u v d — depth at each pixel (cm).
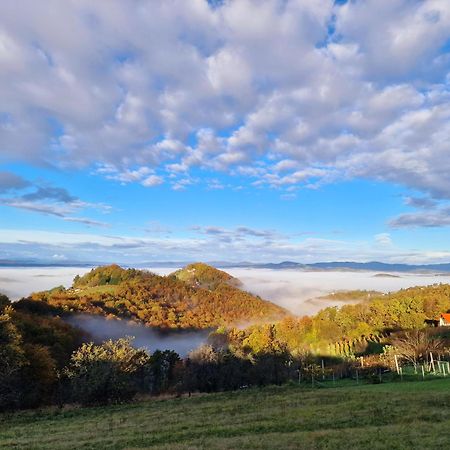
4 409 4722
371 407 2944
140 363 6225
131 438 2402
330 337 13538
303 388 5778
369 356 9925
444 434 1916
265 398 4359
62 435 2720
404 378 6059
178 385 7619
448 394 3356
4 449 2283
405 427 2141
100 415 3931
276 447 1861
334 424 2423
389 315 15900
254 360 7700
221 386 7369
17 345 5047
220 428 2531
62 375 5709
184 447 1986
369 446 1766
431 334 11100
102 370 5112
